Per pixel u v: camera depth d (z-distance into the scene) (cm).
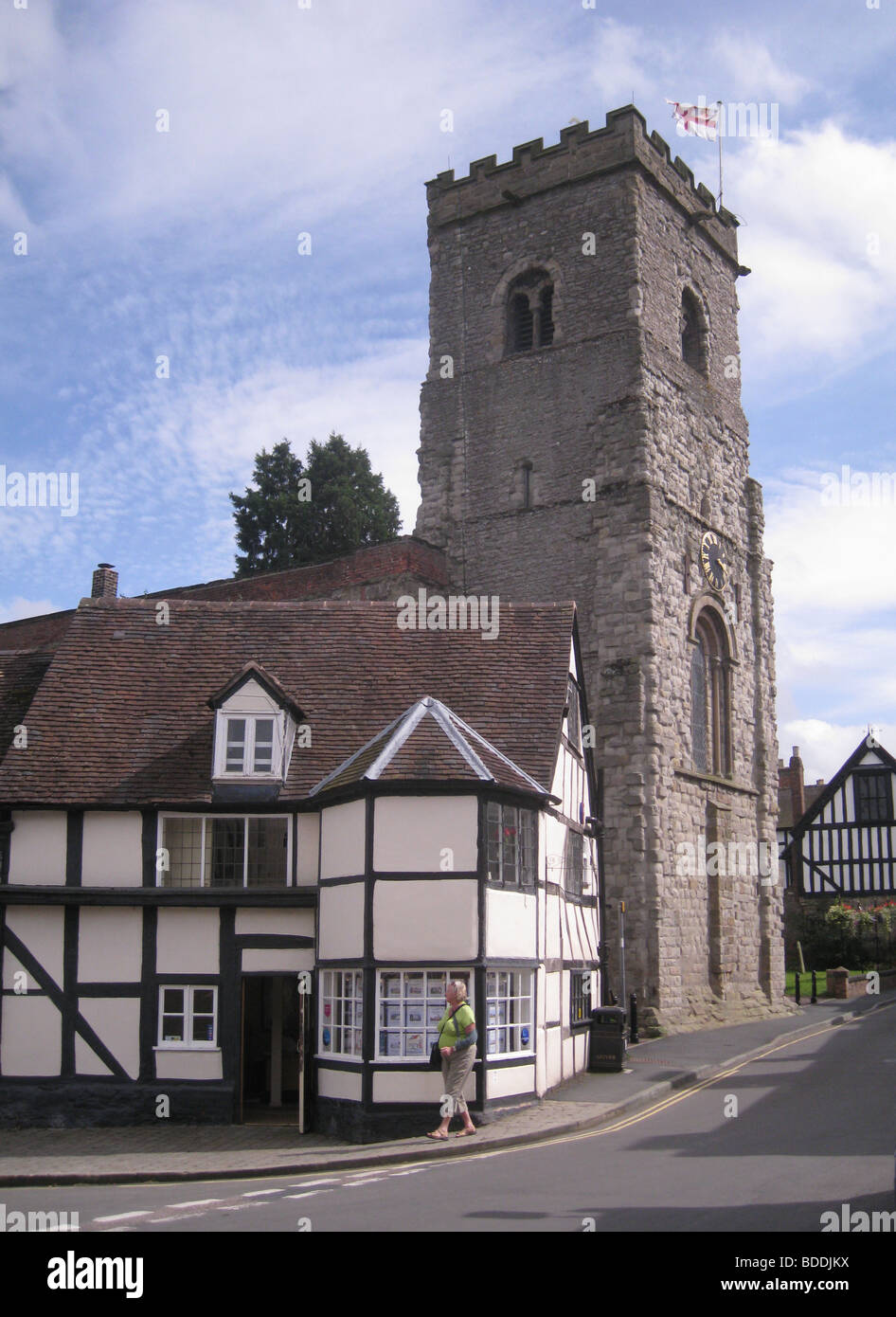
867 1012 3080
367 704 1794
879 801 4434
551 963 1661
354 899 1464
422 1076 1397
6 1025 1580
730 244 3384
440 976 1427
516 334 3080
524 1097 1485
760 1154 1130
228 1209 962
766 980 3006
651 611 2634
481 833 1446
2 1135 1492
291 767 1677
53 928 1600
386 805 1457
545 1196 948
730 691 3023
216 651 1902
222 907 1592
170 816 1634
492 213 3127
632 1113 1502
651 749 2561
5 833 1634
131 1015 1577
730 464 3203
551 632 1895
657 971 2456
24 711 1950
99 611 1944
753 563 3250
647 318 2875
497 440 2984
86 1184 1204
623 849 2525
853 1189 938
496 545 2922
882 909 4175
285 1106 1666
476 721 1750
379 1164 1240
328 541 4603
